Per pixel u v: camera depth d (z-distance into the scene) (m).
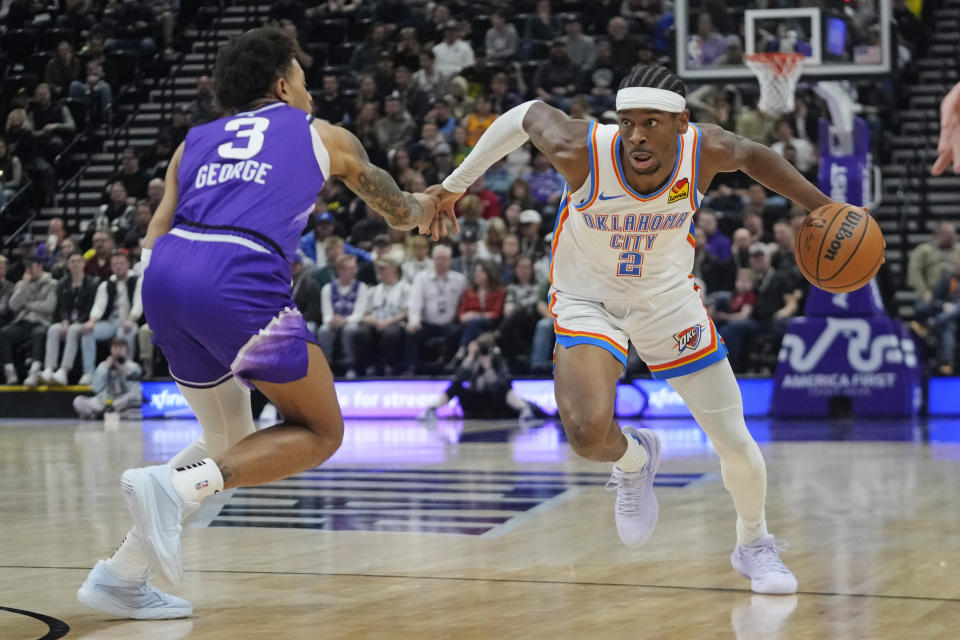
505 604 4.50
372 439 11.95
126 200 17.66
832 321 13.70
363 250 15.66
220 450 4.33
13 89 19.72
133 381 15.27
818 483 8.09
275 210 4.11
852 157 12.78
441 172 16.16
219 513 7.00
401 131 17.27
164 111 19.75
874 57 12.71
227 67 4.36
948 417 13.67
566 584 4.88
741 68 13.12
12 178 18.41
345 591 4.77
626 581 4.94
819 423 12.97
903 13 18.27
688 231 4.67
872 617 4.21
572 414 4.45
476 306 14.47
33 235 18.53
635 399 14.03
